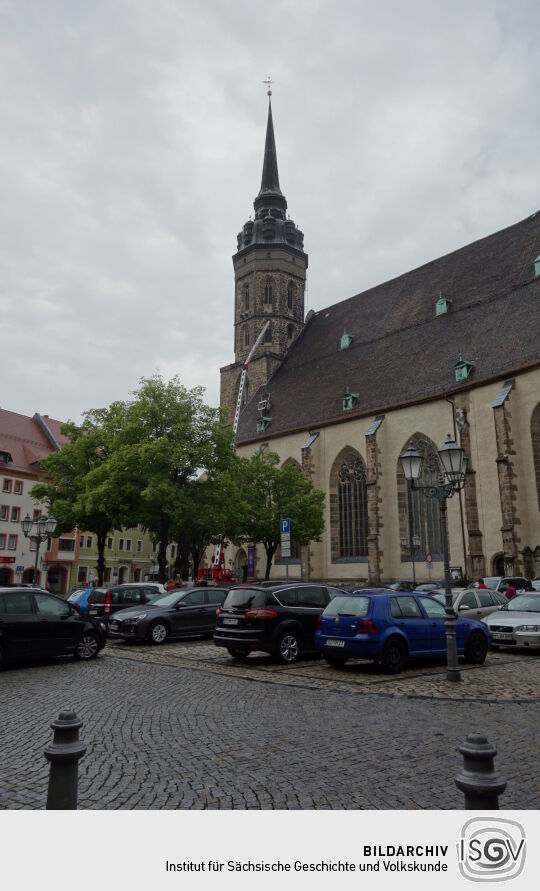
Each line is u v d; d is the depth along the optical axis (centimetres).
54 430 7150
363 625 1538
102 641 1808
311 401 5912
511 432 4019
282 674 1527
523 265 4891
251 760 799
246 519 4106
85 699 1198
